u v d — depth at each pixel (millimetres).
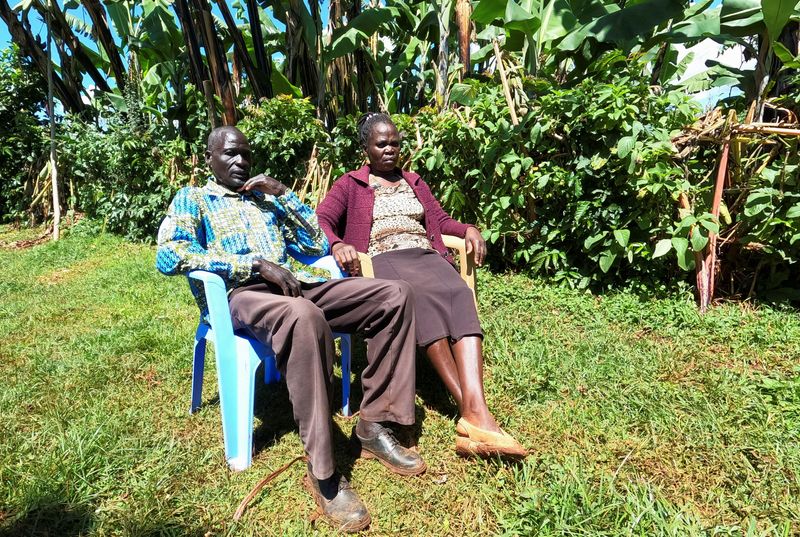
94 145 6773
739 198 3510
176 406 2408
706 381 2477
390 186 2928
